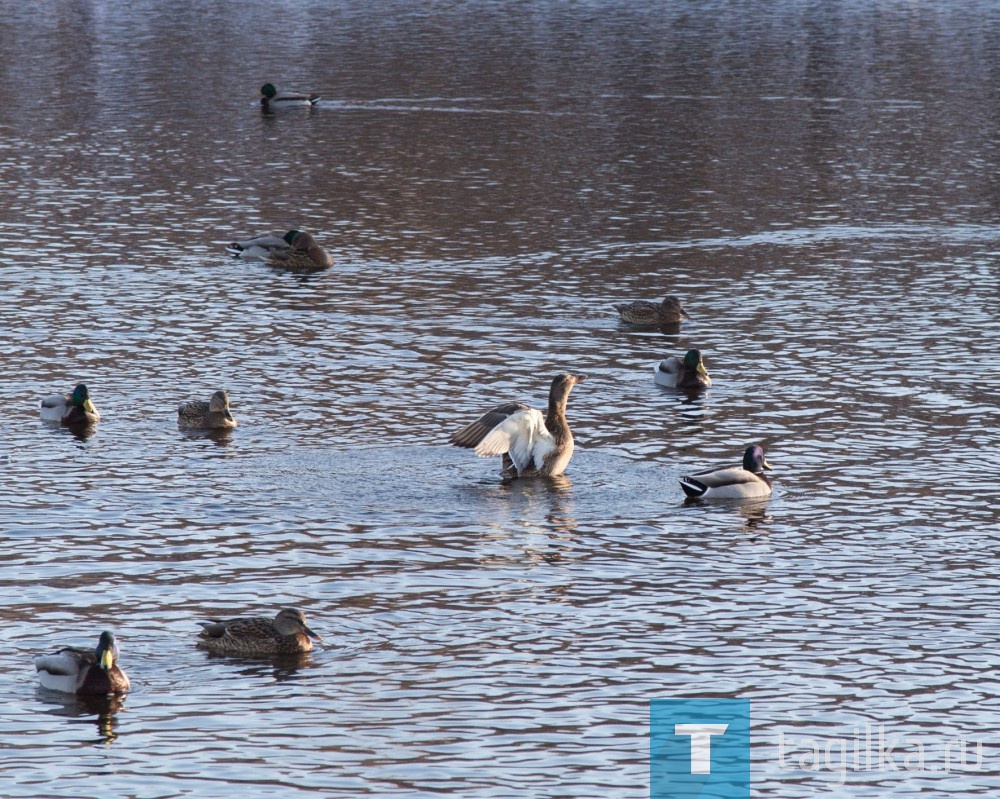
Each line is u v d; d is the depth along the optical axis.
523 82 93.50
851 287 48.44
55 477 30.47
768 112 83.12
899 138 75.81
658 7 134.25
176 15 129.62
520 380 38.28
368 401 36.31
